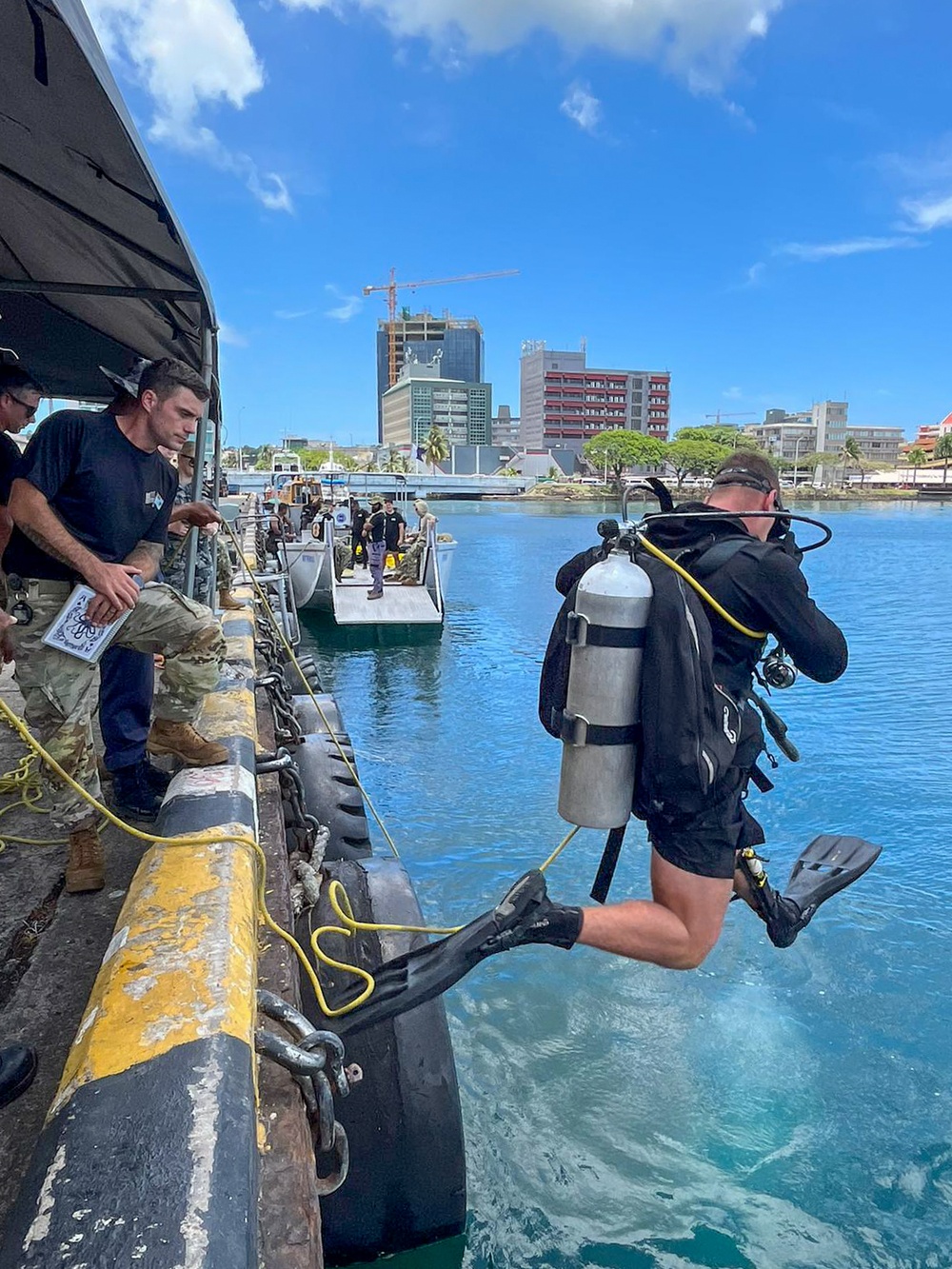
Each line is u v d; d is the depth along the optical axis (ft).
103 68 7.04
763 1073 12.71
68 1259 3.58
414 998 7.39
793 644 7.59
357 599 56.39
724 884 7.67
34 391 11.03
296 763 16.16
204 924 6.32
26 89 7.52
